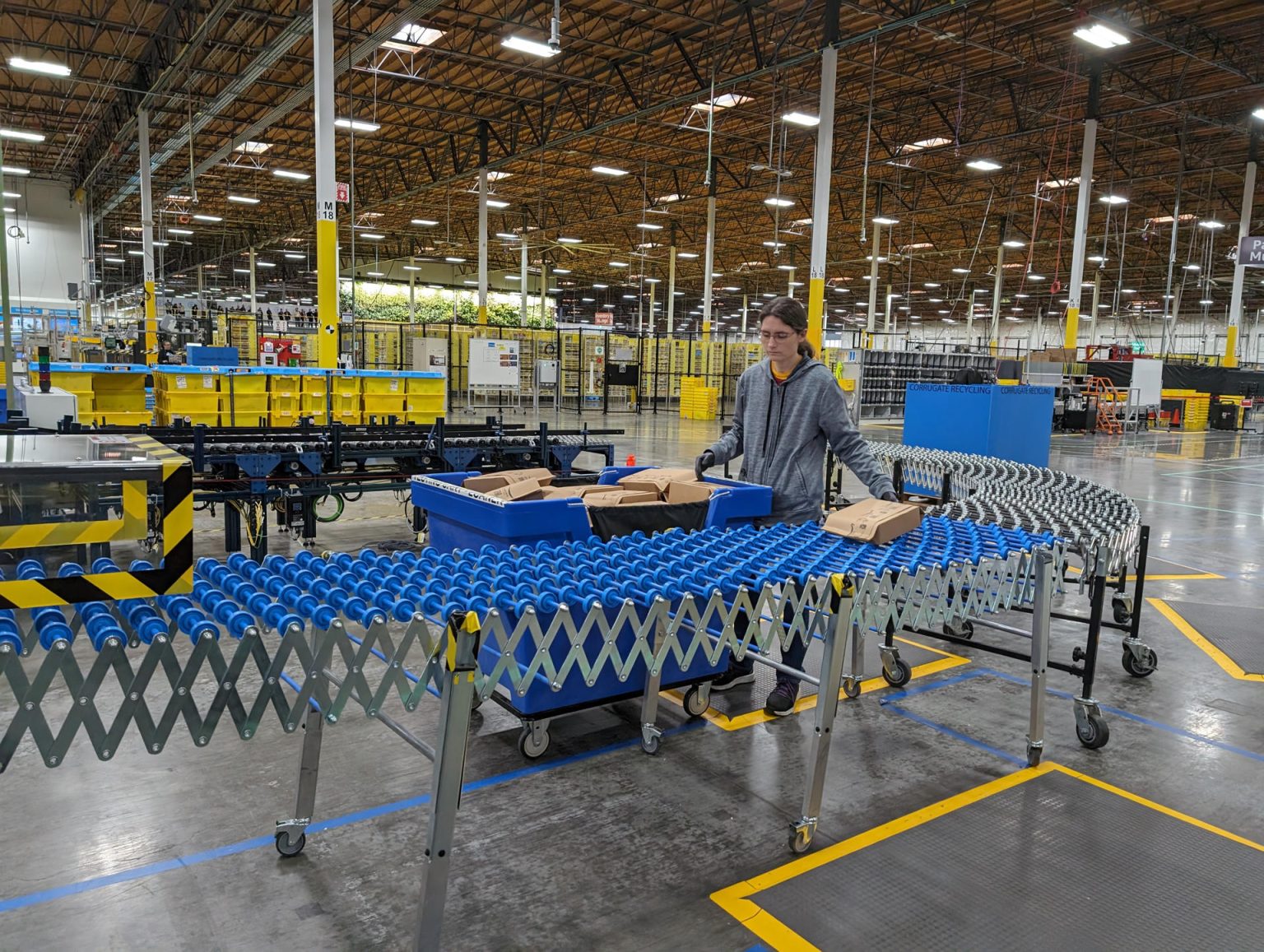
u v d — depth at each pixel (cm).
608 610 344
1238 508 1182
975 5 1616
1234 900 272
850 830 310
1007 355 3584
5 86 2262
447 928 248
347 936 243
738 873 280
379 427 877
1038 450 1092
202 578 257
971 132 2391
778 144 2548
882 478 398
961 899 269
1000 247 3281
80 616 203
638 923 253
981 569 329
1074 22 1717
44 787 326
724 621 273
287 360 1555
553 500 373
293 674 449
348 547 773
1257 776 365
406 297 4844
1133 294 4669
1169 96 2100
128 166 2983
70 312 2850
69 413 729
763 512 426
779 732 397
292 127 2495
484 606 230
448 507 410
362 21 1712
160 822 303
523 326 3088
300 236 3891
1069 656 525
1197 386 3033
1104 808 331
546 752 370
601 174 2983
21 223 3266
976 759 374
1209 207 3017
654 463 1488
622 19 1745
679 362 3538
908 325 4819
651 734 370
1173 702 452
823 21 1664
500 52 1933
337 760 356
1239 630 588
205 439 731
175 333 1902
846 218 3353
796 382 418
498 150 2767
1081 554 378
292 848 283
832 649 281
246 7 1669
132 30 1861
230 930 245
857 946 244
